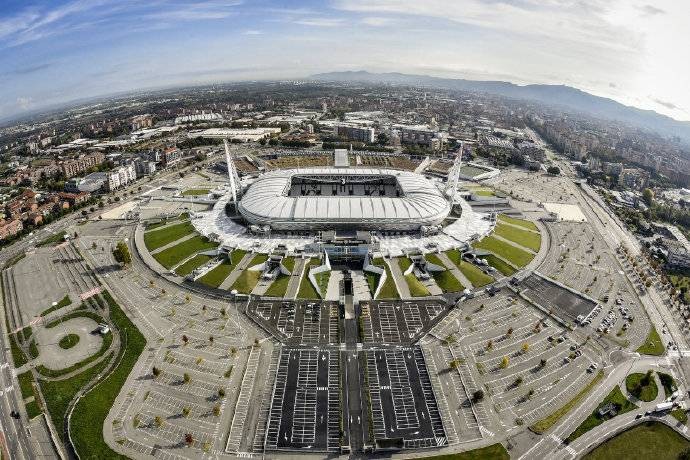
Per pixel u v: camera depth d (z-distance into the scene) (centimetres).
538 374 16200
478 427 13962
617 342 18125
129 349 17200
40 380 15862
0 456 12938
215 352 17000
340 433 13600
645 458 13100
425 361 16650
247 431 13650
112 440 13288
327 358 16712
